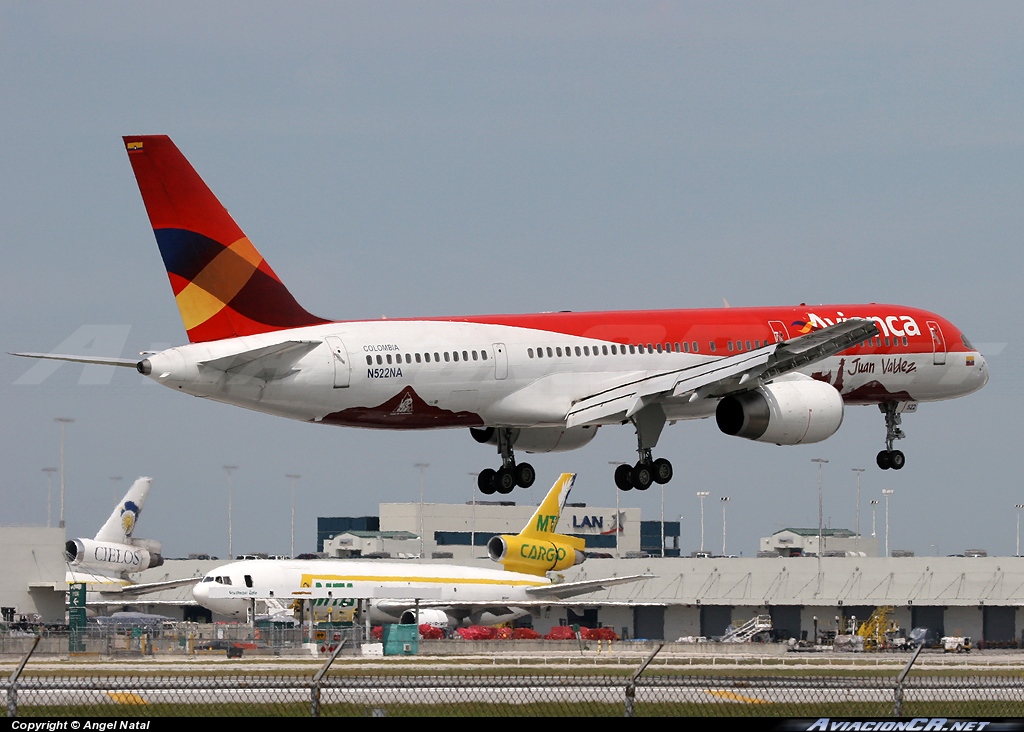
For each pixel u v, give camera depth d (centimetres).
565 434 19700
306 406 16462
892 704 11900
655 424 18550
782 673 17725
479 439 19775
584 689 13262
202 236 16312
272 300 16650
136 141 16162
